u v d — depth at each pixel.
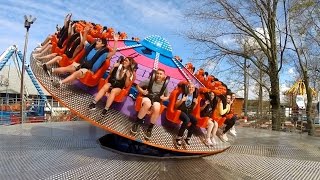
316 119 21.83
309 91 21.50
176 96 6.92
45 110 30.02
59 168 5.91
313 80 27.94
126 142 7.66
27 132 10.00
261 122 24.44
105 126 6.59
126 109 7.00
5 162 6.27
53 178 5.41
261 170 6.78
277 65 22.48
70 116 21.47
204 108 7.46
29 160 6.42
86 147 7.68
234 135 10.34
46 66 7.56
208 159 7.28
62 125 11.98
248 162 7.29
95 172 5.79
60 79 7.32
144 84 6.87
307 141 10.95
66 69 7.34
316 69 25.22
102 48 7.14
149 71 7.76
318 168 7.16
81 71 7.05
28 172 5.69
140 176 5.79
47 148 7.52
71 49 7.51
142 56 8.16
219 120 7.95
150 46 8.46
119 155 6.89
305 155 8.49
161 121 7.11
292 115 23.41
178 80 8.02
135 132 6.65
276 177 6.41
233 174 6.42
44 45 8.55
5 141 8.36
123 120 6.81
